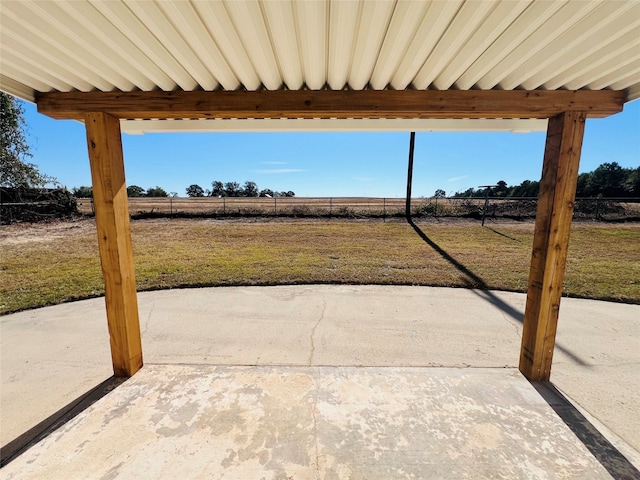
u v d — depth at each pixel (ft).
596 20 3.99
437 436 5.71
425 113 6.39
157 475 4.88
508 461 5.16
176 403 6.57
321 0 3.82
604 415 6.31
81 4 3.75
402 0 3.85
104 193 6.74
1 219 31.22
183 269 17.83
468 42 4.64
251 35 4.47
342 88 6.32
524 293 14.26
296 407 6.48
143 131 9.39
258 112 6.48
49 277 16.24
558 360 8.48
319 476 4.88
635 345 9.35
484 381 7.44
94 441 5.53
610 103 6.29
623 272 16.88
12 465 5.03
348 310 12.21
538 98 6.25
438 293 14.20
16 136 31.12
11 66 5.26
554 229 6.72
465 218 39.68
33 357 8.68
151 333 10.24
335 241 26.63
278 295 13.89
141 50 4.92
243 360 8.57
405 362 8.48
